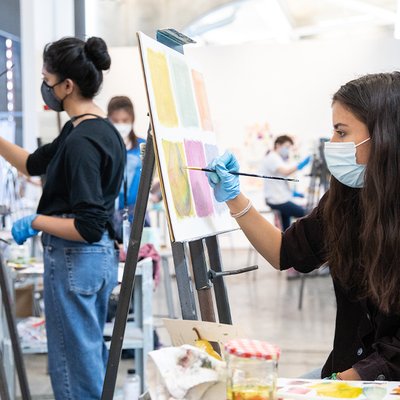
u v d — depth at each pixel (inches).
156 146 62.8
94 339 104.6
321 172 281.4
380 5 435.5
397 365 61.9
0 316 130.4
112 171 103.8
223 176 69.5
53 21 334.6
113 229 106.8
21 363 99.3
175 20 415.8
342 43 354.9
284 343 199.5
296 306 254.8
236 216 73.5
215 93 368.2
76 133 100.9
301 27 462.9
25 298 185.5
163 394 51.0
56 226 99.9
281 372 170.2
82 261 102.2
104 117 106.3
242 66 364.8
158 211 282.0
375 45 352.8
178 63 75.6
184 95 75.1
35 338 132.9
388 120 62.7
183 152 70.2
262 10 438.0
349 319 69.2
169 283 201.6
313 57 358.6
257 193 367.9
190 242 71.9
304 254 72.3
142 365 134.6
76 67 102.8
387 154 62.4
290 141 347.9
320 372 76.3
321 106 359.3
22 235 100.4
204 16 426.3
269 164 316.8
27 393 100.3
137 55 353.1
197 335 58.9
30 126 322.7
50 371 104.6
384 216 62.6
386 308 62.7
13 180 181.9
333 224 68.3
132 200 158.2
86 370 103.1
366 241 63.5
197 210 71.2
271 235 73.5
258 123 365.7
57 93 104.8
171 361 51.2
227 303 79.9
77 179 99.0
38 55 322.7
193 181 71.9
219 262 79.6
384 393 53.1
